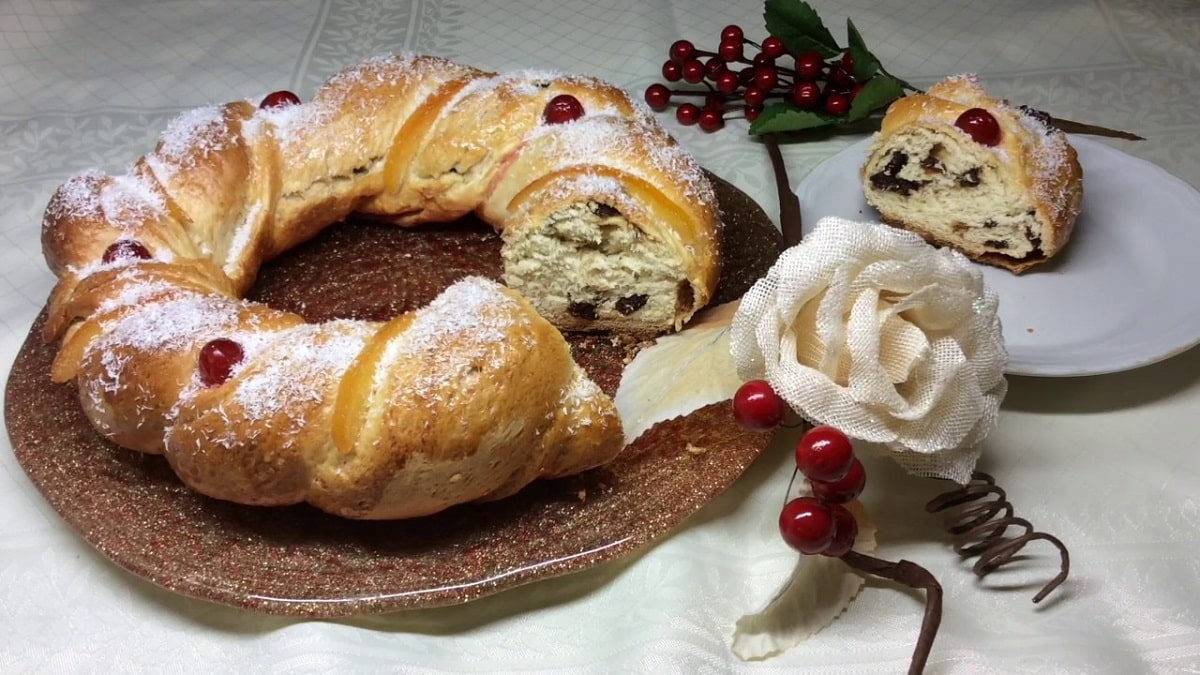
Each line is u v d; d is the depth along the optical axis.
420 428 0.37
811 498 0.36
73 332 0.43
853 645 0.38
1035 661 0.37
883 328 0.37
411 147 0.53
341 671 0.37
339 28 0.73
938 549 0.40
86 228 0.47
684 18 0.73
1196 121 0.62
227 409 0.38
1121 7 0.72
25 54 0.71
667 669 0.37
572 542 0.39
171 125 0.52
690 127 0.64
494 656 0.38
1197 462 0.43
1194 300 0.46
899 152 0.53
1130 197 0.53
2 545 0.41
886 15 0.73
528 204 0.50
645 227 0.48
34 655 0.38
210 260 0.49
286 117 0.54
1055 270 0.50
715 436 0.42
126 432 0.40
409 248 0.54
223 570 0.38
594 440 0.40
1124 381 0.46
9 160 0.61
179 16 0.75
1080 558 0.40
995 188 0.50
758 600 0.39
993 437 0.44
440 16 0.75
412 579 0.38
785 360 0.37
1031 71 0.67
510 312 0.40
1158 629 0.38
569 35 0.72
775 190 0.58
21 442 0.42
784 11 0.63
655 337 0.50
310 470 0.38
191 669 0.38
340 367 0.39
